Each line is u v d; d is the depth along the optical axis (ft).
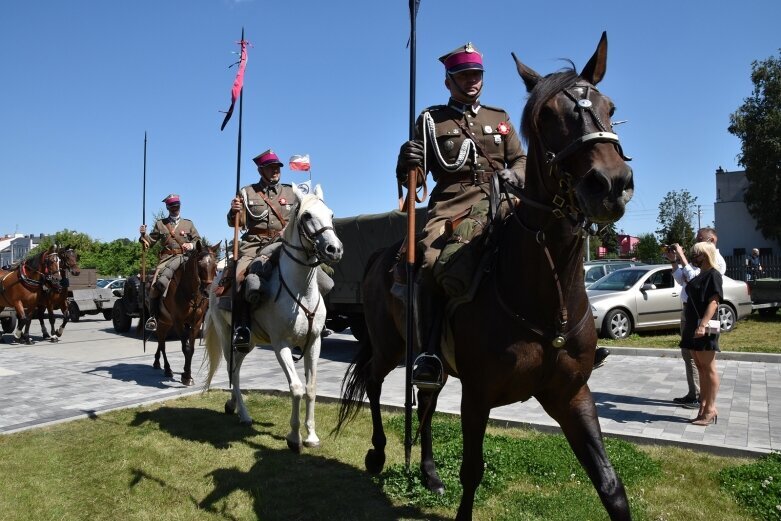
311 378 19.61
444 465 16.07
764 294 55.31
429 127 12.58
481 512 13.60
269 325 19.61
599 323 40.68
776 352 33.88
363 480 15.98
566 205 8.72
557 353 9.73
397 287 12.98
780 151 93.56
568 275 9.48
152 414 23.63
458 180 12.64
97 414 23.76
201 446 19.20
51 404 25.89
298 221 18.75
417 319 11.41
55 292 50.75
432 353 10.93
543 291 9.53
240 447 19.02
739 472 14.99
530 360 9.71
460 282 10.41
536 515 13.24
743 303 45.44
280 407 24.45
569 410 10.13
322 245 17.95
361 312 40.45
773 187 95.50
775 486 13.74
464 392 10.74
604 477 9.36
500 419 20.89
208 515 14.14
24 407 25.34
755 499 13.48
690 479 15.11
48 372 34.47
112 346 47.57
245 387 28.68
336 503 14.46
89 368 35.91
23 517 14.12
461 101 12.78
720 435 18.85
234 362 22.18
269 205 23.12
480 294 10.44
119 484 16.03
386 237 36.63
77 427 21.97
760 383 26.78
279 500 14.78
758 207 98.53
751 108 98.37
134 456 18.25
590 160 7.73
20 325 49.96
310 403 19.45
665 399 24.50
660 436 18.67
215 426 21.65
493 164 12.58
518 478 15.48
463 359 10.72
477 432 10.57
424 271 11.42
